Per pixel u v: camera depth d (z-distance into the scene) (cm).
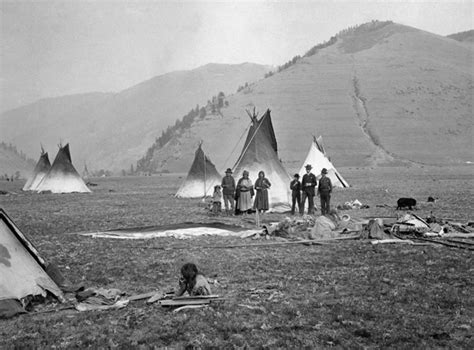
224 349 905
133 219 3128
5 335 1002
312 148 5356
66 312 1156
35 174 7612
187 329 1005
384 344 909
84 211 3819
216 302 1171
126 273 1543
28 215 3544
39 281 1235
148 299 1231
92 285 1402
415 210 3319
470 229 2252
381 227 2164
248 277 1439
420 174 12925
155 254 1844
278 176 3578
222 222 2808
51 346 935
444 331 962
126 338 970
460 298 1164
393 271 1463
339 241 2067
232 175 3581
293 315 1078
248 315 1082
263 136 3606
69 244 2123
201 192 5416
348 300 1170
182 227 2495
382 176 11769
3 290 1165
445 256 1670
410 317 1046
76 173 6875
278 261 1662
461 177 10238
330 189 3128
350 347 898
